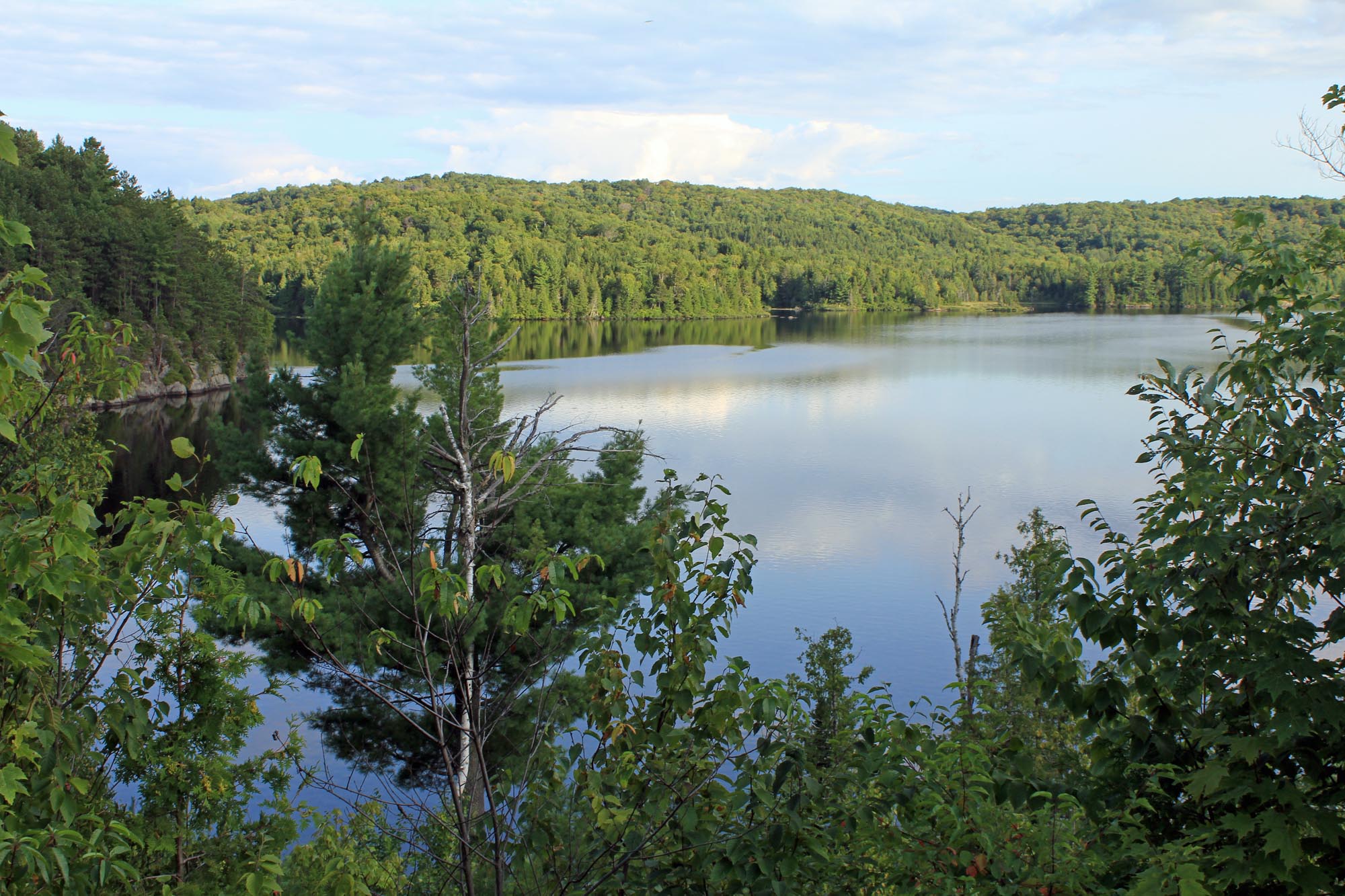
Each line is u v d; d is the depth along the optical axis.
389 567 10.84
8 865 2.99
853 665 19.12
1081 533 29.52
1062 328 128.88
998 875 3.08
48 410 4.04
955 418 53.88
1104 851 3.30
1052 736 7.09
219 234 154.50
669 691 3.58
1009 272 195.88
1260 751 2.98
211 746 4.31
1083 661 3.73
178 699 4.21
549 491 12.23
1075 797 3.36
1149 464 40.25
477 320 11.14
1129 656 3.52
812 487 36.09
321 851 4.75
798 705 3.88
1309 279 4.05
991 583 24.55
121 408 55.84
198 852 4.33
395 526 10.44
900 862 3.26
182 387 64.31
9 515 3.16
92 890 3.33
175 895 3.84
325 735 11.32
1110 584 3.76
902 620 21.86
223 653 4.40
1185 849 2.88
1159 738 3.41
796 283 184.62
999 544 28.34
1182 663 3.49
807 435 48.25
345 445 12.06
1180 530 3.50
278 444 12.58
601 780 3.51
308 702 13.99
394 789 9.23
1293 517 3.45
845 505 33.16
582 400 58.41
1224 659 3.34
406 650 10.14
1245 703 3.36
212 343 70.81
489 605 8.52
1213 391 3.99
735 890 3.31
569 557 3.51
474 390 13.48
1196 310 157.75
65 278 56.38
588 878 3.50
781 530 29.58
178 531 3.57
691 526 3.84
